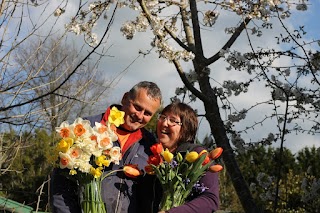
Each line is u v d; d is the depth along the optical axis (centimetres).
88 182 337
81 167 330
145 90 356
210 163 335
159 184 347
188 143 350
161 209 328
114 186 348
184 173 330
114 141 352
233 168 620
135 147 362
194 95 690
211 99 643
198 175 330
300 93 691
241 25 704
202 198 331
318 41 659
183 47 684
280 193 1441
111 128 343
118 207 344
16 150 425
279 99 693
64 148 329
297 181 1514
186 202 337
